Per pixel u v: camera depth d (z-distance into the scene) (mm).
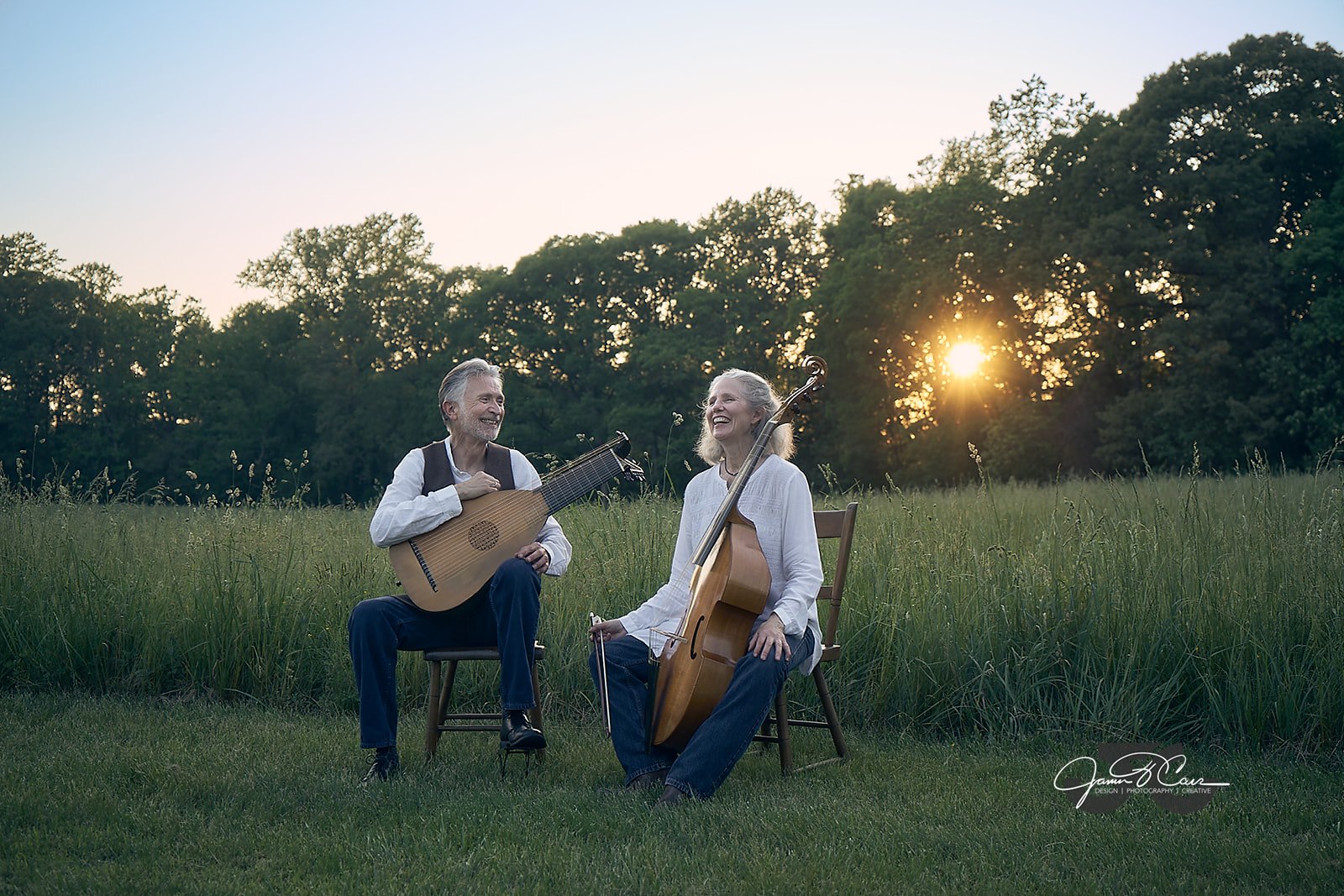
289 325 48906
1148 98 28594
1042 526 6473
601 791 3803
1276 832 3338
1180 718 4711
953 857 3152
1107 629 4938
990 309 31719
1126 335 29109
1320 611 4641
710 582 3895
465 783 3990
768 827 3338
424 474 4430
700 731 3715
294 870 3010
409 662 5574
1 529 6430
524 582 4078
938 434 33875
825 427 38281
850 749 4656
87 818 3436
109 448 45500
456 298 49500
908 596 5391
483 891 2809
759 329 40656
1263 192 27000
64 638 5758
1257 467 5996
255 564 5984
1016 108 31625
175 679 5809
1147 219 28375
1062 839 3289
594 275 43406
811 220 44438
